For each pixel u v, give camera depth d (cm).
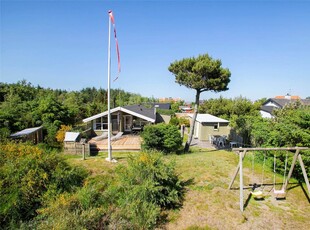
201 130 2362
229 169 1229
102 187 900
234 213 768
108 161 1295
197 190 946
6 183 696
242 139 1936
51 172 801
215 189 957
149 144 1570
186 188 963
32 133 1672
